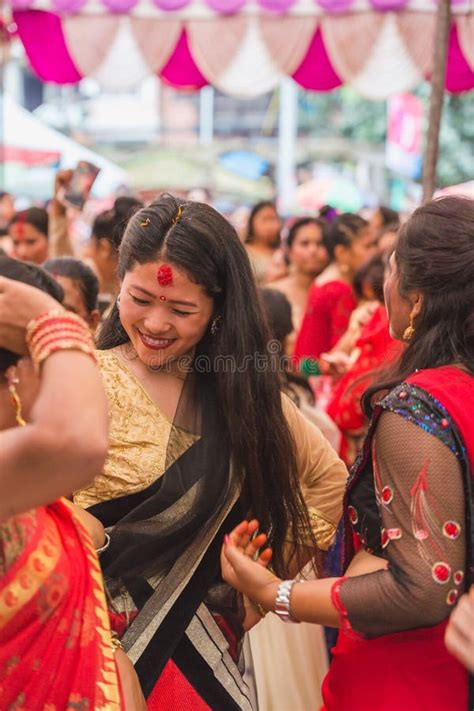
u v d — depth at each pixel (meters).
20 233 5.62
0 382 1.62
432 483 1.84
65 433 1.45
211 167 17.98
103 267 4.36
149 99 24.97
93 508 2.22
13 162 9.98
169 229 2.17
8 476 1.46
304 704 3.30
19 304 1.54
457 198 2.04
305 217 6.54
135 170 17.80
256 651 3.27
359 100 21.02
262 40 5.50
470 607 1.67
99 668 1.73
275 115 24.75
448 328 1.99
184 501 2.21
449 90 5.87
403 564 1.84
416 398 1.89
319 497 2.47
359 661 2.06
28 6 5.48
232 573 2.14
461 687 1.99
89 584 1.76
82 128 24.45
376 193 20.44
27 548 1.65
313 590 1.96
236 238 2.27
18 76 23.62
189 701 2.24
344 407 4.05
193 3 5.47
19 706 1.65
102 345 2.39
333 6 5.39
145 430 2.24
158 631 2.21
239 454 2.28
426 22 5.39
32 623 1.65
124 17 5.52
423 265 1.98
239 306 2.27
